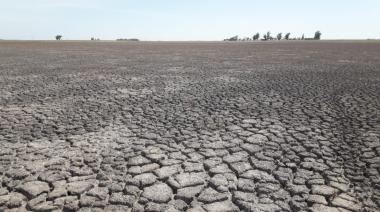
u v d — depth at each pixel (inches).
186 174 193.2
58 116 319.6
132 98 405.4
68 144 242.4
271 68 759.1
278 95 418.3
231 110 340.8
